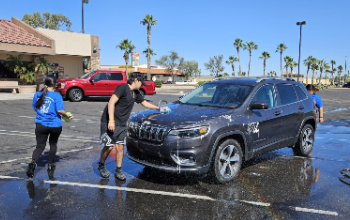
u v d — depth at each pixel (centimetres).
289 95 633
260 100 557
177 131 445
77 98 1719
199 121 457
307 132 673
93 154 657
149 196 436
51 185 473
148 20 4866
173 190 459
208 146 454
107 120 476
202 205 408
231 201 421
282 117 587
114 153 679
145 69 7219
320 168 583
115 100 459
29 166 493
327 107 1866
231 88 578
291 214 385
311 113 667
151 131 460
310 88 765
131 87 492
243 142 511
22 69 2173
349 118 1349
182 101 597
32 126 944
